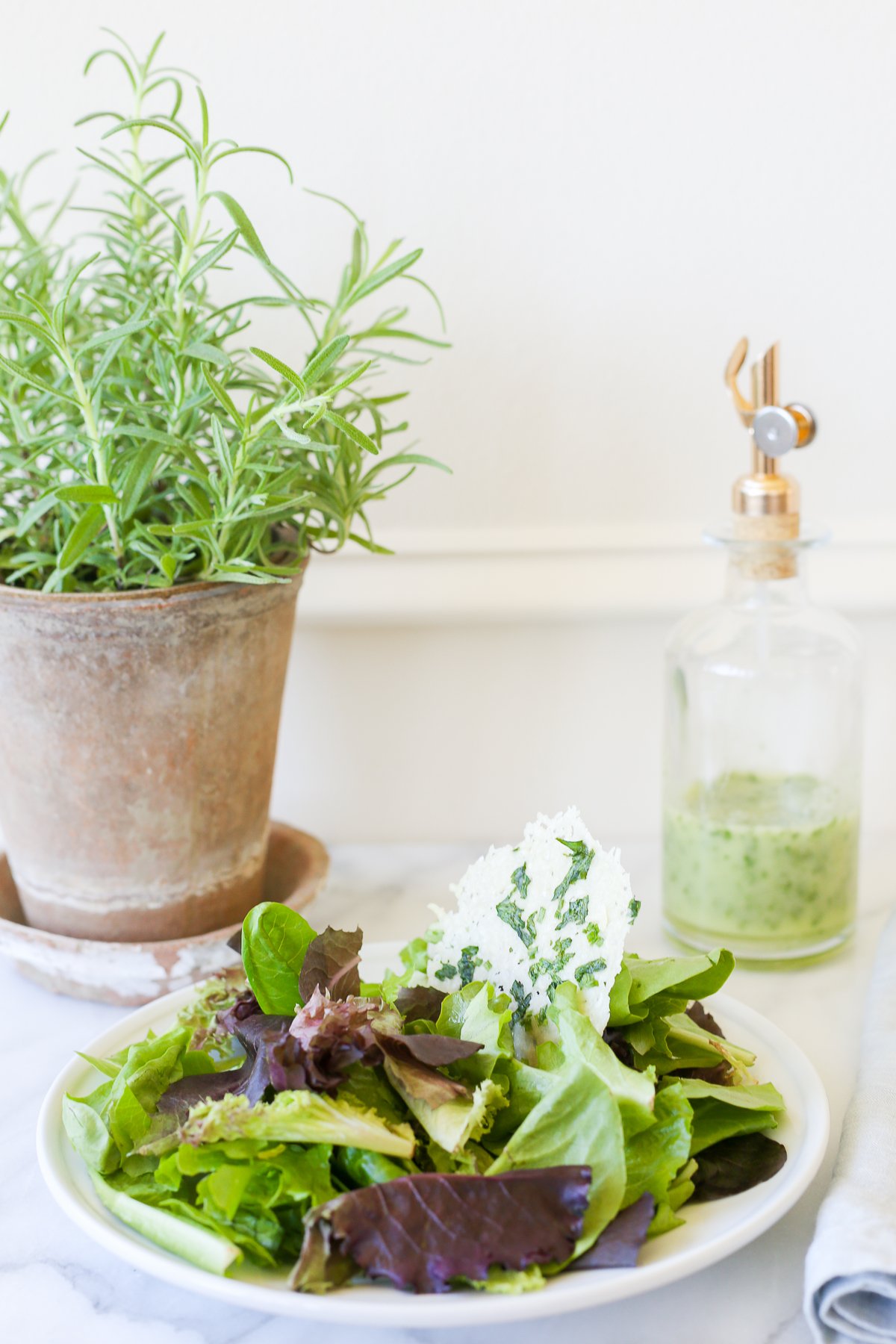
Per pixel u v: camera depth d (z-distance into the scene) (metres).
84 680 0.83
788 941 0.90
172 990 0.87
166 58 0.95
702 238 0.97
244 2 0.95
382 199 0.97
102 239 0.93
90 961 0.86
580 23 0.95
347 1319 0.69
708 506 1.00
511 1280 0.70
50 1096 0.78
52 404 0.87
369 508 1.00
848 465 1.00
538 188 0.97
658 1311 0.73
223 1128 0.72
